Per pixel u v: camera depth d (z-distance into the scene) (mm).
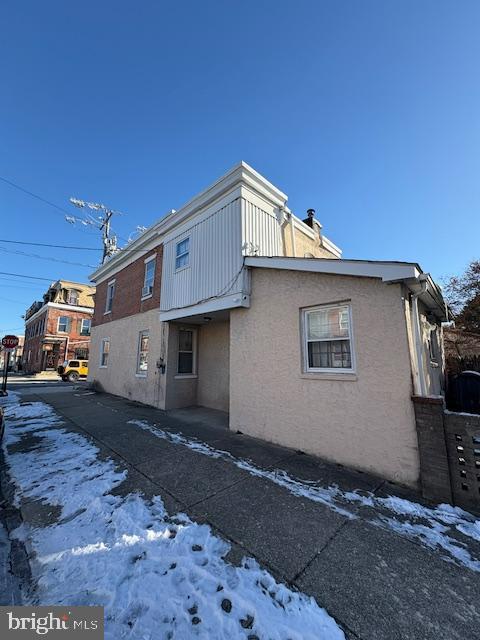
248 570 2436
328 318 5102
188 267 8281
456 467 3465
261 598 2164
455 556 2600
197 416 8000
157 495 3648
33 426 6945
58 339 27234
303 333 5414
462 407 5793
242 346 6422
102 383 13320
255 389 6035
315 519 3145
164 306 9234
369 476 4180
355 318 4652
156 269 10195
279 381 5605
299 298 5461
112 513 3254
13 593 2236
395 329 4211
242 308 6559
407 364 4039
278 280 5867
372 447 4242
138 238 11133
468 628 1928
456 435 3500
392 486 3900
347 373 4711
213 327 9539
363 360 4484
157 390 9320
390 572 2408
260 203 7438
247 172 6953
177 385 9258
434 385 6570
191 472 4305
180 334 9625
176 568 2457
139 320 10898
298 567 2465
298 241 9641
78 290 29266
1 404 9883
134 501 3504
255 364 6094
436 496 3531
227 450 5215
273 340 5816
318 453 4852
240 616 2029
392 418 4086
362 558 2568
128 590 2242
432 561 2535
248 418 6113
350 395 4562
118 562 2525
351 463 4441
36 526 3043
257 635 1896
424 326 5832
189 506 3396
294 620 1992
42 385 17094
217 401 9062
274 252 7625
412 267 3955
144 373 10320
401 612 2049
